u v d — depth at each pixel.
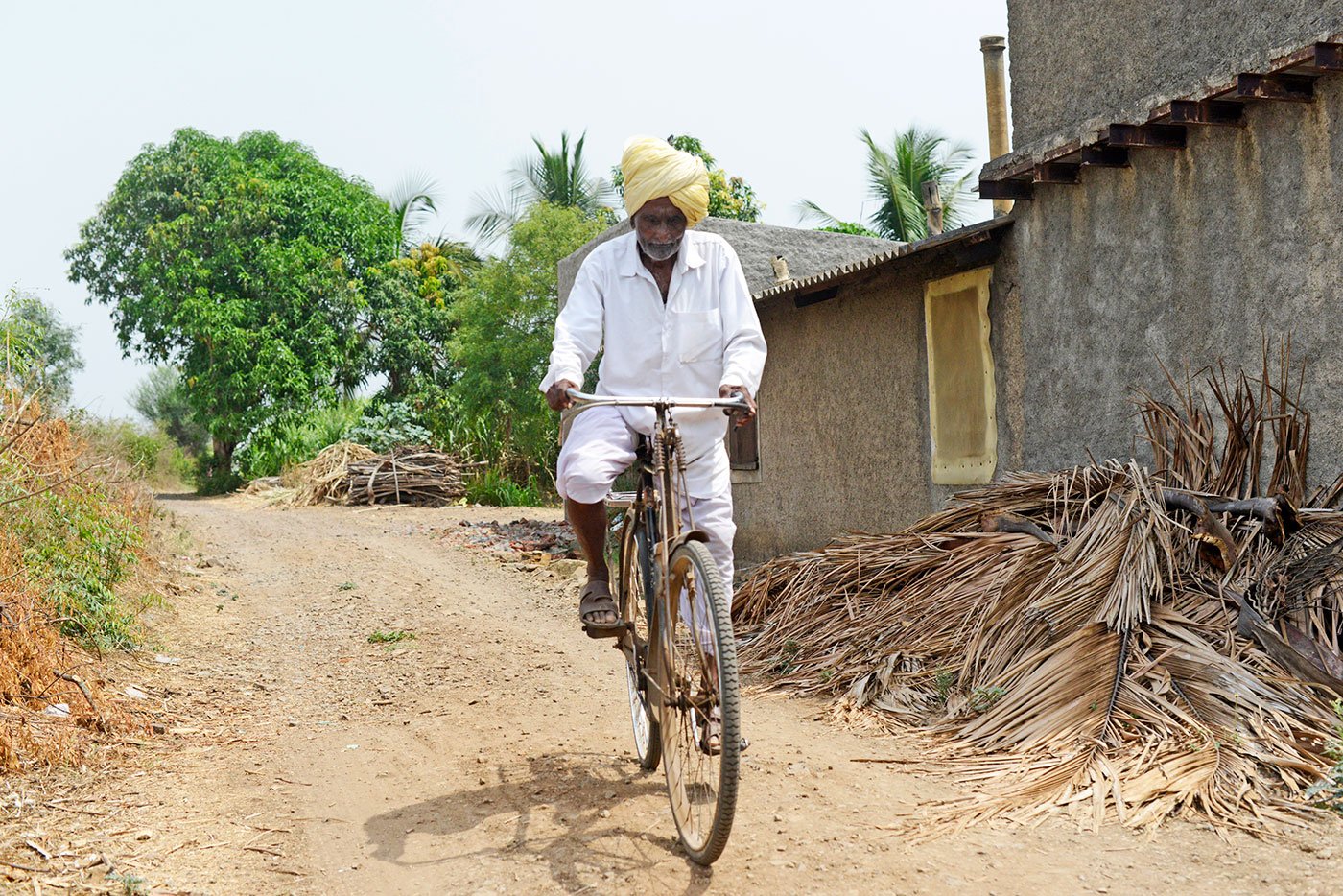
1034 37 7.14
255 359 29.45
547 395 3.94
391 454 21.25
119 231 31.67
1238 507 5.05
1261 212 5.53
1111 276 6.51
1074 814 3.72
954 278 7.89
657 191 3.83
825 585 6.67
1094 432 6.68
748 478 10.77
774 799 3.99
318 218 31.41
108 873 3.35
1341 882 3.07
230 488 29.20
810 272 13.84
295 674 6.54
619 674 6.36
